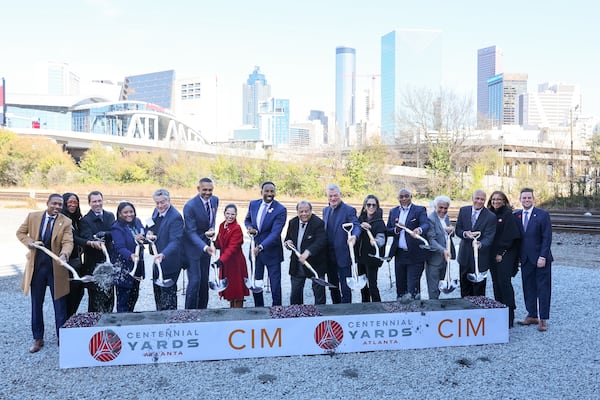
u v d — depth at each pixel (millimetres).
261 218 6484
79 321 5156
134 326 5059
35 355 5383
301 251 6305
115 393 4449
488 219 6273
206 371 4918
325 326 5328
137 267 5852
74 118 111438
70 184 35375
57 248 5535
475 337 5648
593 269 10508
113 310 6500
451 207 24281
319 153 35438
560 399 4363
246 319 5223
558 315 7004
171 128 99688
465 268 6453
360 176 31047
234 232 6328
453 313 5570
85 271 5840
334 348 5340
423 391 4500
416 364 5094
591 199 28141
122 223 5883
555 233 16375
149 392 4469
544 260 6191
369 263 6438
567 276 9766
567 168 34469
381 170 32094
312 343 5320
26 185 36344
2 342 5812
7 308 7344
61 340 4965
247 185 33500
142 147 60625
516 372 4922
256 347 5238
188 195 31219
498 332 5707
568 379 4773
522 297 8289
